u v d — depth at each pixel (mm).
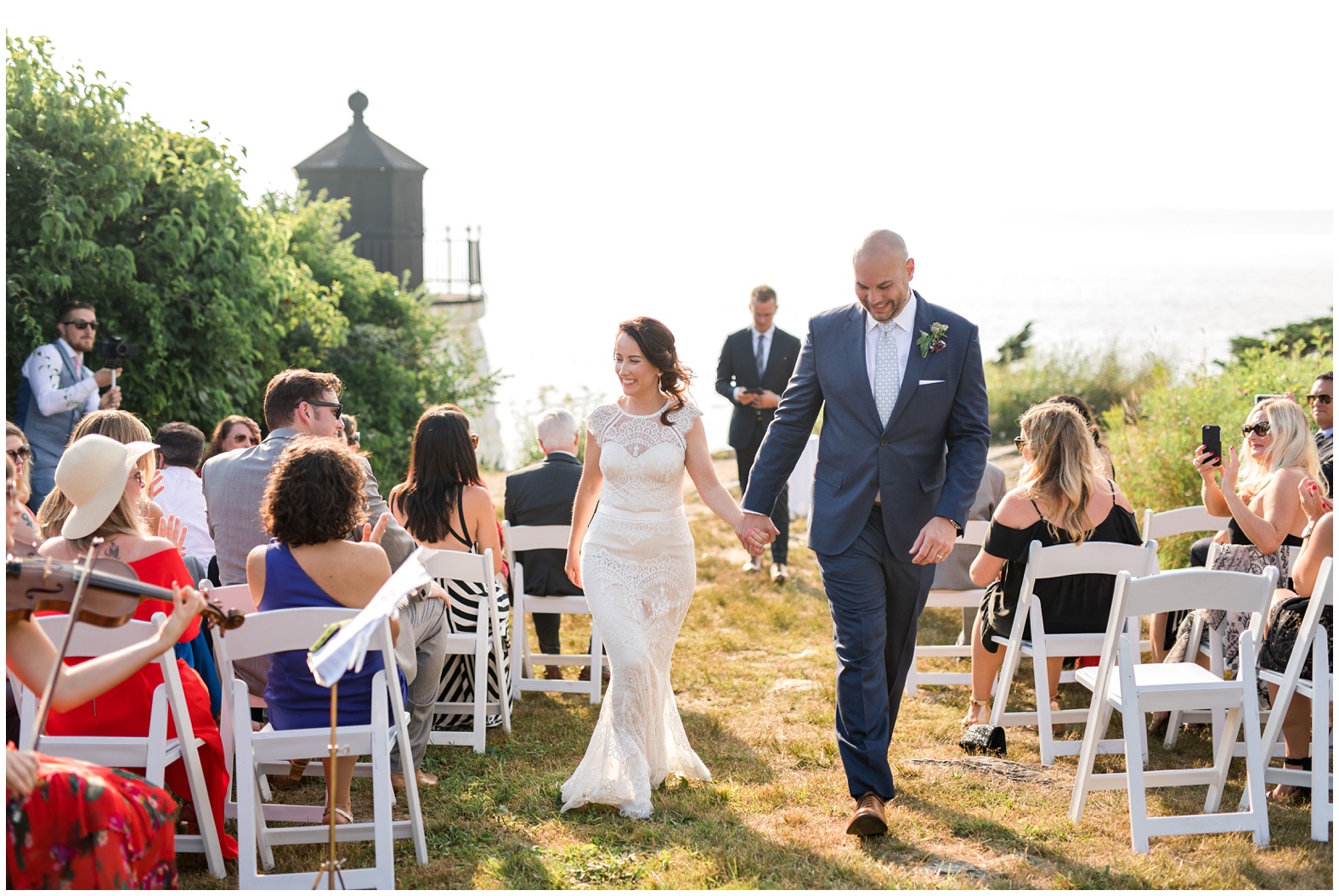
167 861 2992
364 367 12055
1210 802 4043
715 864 3664
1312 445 4879
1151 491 8016
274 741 3486
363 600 3744
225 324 8898
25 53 8109
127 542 3553
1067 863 3666
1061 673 5707
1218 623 4754
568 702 5656
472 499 5121
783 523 8125
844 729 3984
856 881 3541
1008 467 11891
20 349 7871
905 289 3955
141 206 8859
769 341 8422
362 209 15055
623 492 4250
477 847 3844
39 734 2838
